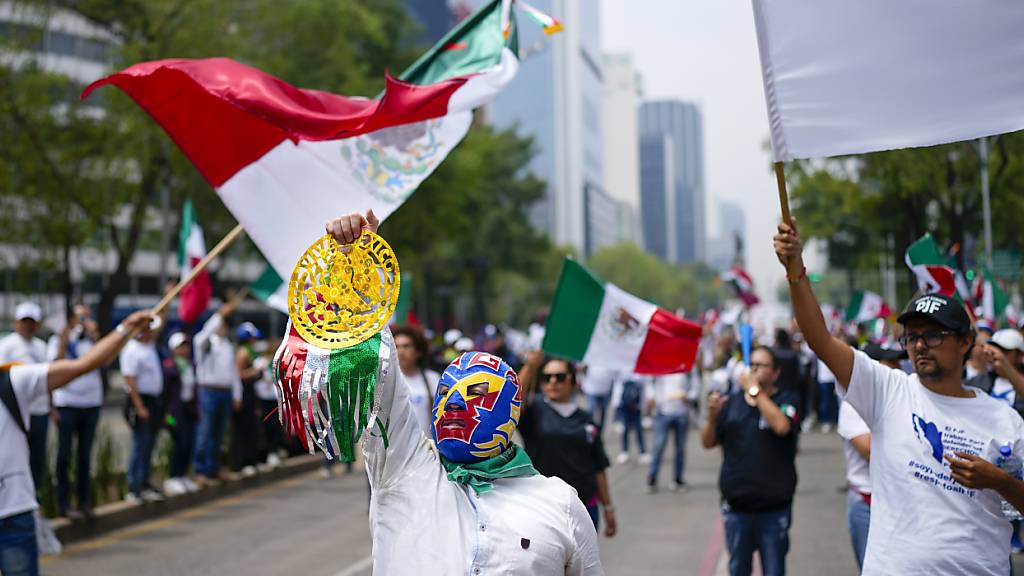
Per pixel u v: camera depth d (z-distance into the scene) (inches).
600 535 393.7
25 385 208.5
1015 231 1003.3
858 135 141.7
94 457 561.6
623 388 633.6
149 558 351.6
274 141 197.6
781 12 143.1
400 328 298.0
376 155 201.6
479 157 1610.5
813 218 1321.4
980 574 141.5
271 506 467.5
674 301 6318.9
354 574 327.9
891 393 151.8
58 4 938.1
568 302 288.8
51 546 230.7
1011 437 145.7
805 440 746.2
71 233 956.6
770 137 144.5
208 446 485.4
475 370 114.0
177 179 1048.8
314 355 107.3
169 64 187.3
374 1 1446.9
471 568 108.0
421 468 112.0
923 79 140.5
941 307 148.1
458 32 218.7
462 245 2330.2
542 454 246.5
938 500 144.4
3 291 1523.1
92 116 941.2
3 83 894.4
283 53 1075.9
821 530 400.8
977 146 840.3
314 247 109.7
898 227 1003.3
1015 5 136.8
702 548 368.2
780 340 568.1
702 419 856.9
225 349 488.1
